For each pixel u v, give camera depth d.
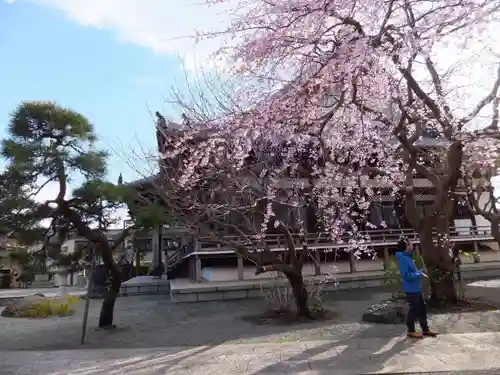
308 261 17.09
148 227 10.13
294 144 8.82
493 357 5.84
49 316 13.21
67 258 10.03
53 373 6.11
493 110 8.54
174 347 7.89
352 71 5.42
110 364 6.55
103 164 9.84
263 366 5.99
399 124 8.35
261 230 10.59
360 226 15.45
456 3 4.73
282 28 5.50
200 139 9.60
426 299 10.40
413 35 5.14
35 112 9.30
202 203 11.54
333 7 5.07
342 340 7.44
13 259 9.73
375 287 15.77
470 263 19.06
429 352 6.22
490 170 12.85
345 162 9.59
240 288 15.29
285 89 6.15
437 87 7.79
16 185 8.92
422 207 18.02
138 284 19.20
